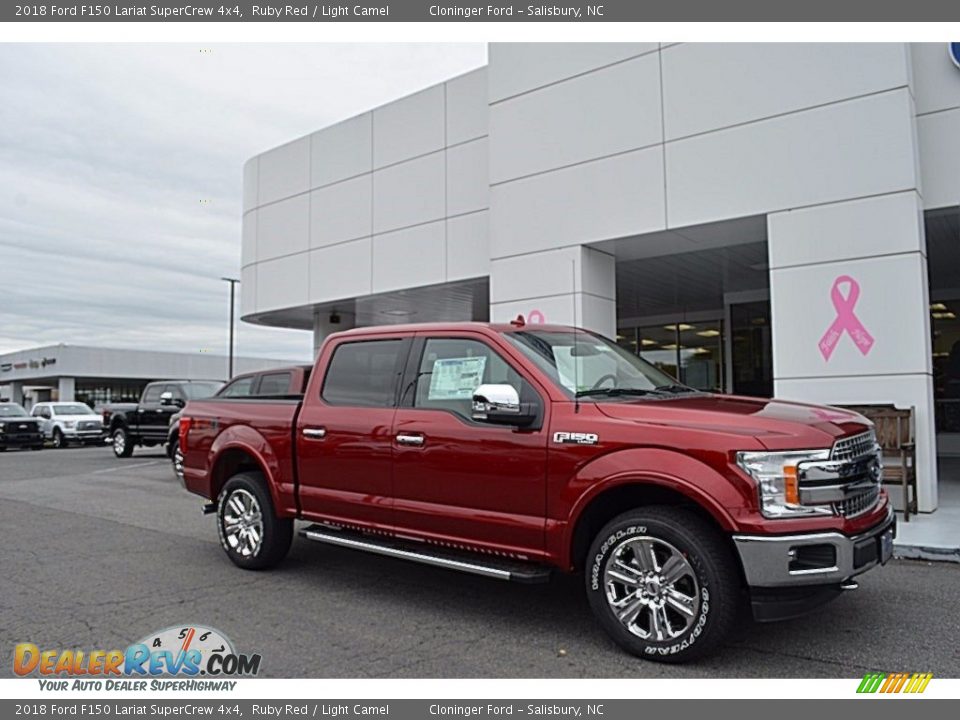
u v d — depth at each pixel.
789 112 9.34
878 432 8.38
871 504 4.49
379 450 5.55
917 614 5.11
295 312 17.95
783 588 3.99
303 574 6.45
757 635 4.72
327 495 5.89
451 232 14.11
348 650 4.59
